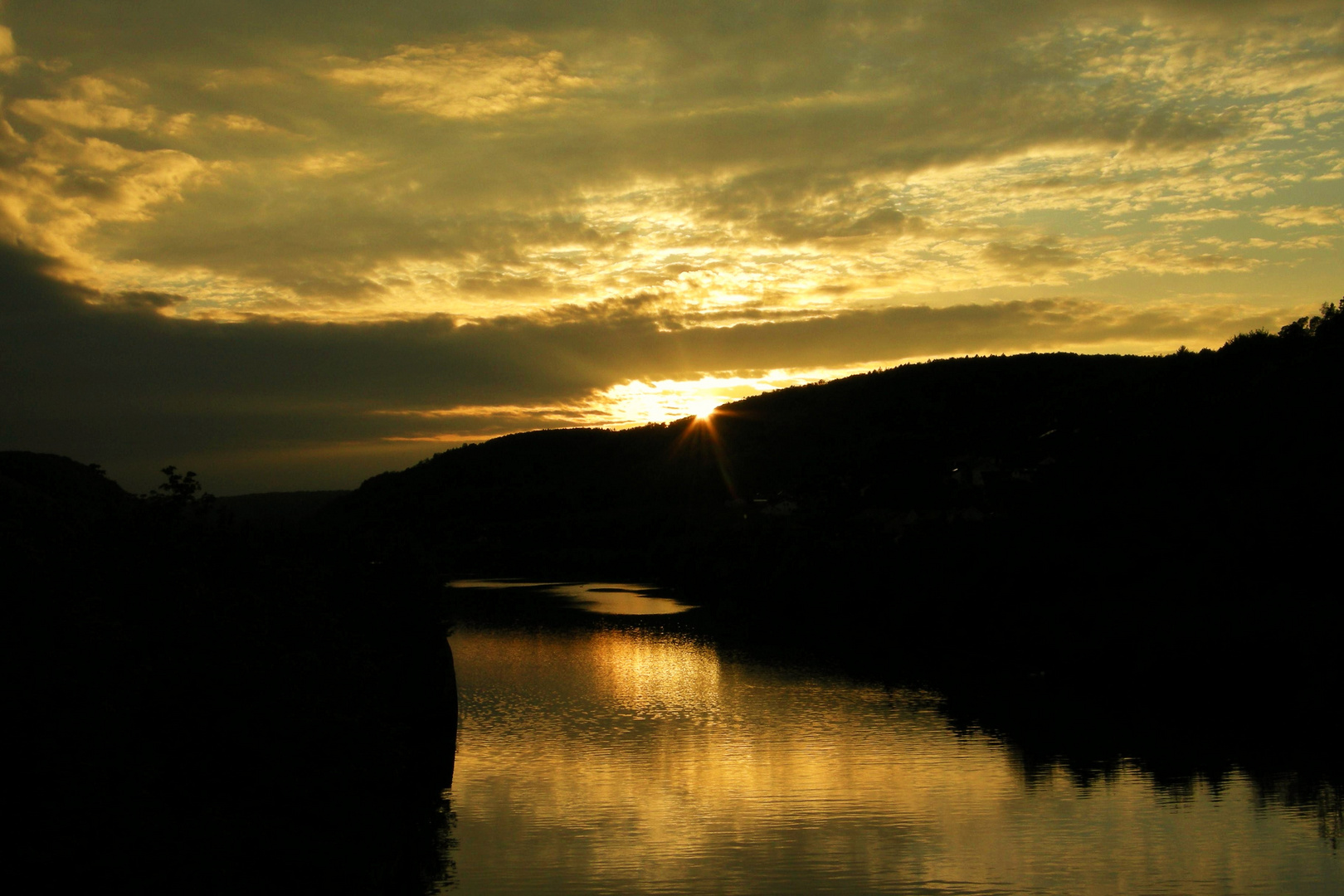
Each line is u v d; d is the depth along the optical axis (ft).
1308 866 76.79
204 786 51.42
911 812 90.02
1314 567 153.58
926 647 185.16
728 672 162.20
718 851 80.02
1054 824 86.48
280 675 58.44
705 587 279.69
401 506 531.50
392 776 75.10
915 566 205.26
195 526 74.74
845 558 219.61
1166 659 141.49
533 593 298.15
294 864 54.54
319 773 60.23
